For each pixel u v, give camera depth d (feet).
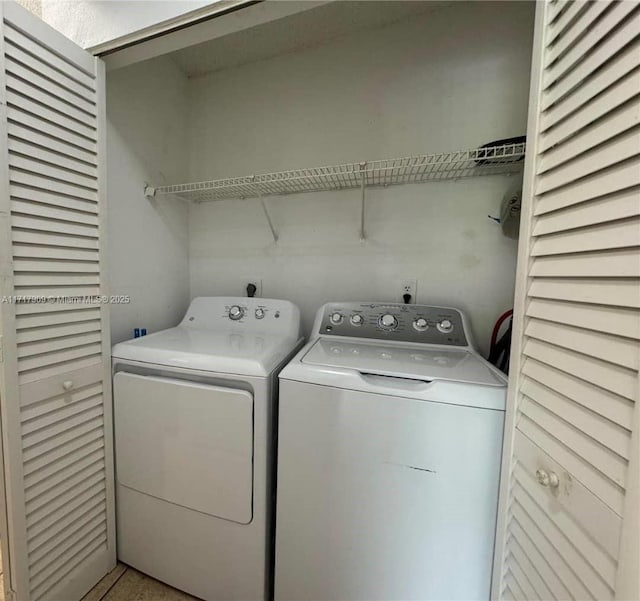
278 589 3.55
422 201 5.00
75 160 3.43
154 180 5.39
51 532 3.38
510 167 4.46
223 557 3.70
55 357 3.32
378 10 4.72
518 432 2.51
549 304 2.18
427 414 2.91
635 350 1.54
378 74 5.06
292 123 5.57
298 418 3.29
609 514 1.64
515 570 2.52
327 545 3.30
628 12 1.57
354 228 5.36
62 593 3.52
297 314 5.03
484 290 4.77
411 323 4.45
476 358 3.79
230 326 5.18
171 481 3.80
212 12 3.16
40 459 3.25
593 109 1.80
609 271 1.67
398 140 5.00
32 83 2.99
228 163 6.01
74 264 3.47
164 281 5.71
